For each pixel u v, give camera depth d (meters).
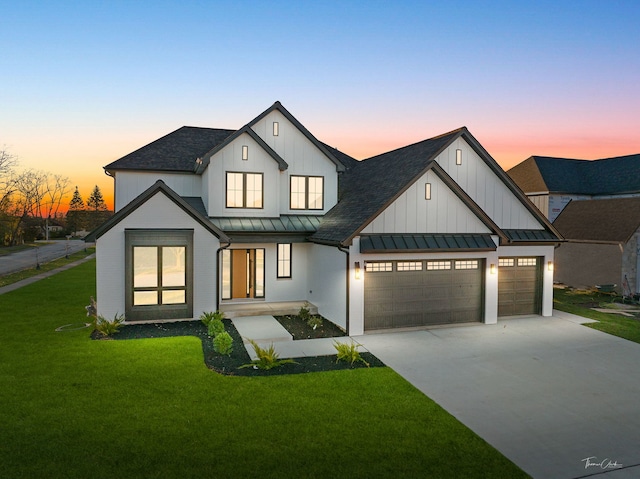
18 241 74.25
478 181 17.17
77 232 100.94
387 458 6.62
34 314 16.56
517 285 17.17
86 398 8.55
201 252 15.47
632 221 23.12
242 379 9.82
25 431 7.18
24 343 12.41
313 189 19.23
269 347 12.62
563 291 24.48
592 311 18.59
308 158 19.12
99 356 11.23
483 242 15.72
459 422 7.98
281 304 17.45
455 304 15.83
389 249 14.27
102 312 14.61
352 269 14.25
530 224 17.73
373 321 14.77
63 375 9.80
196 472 6.12
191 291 15.37
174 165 18.81
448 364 11.39
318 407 8.39
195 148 20.22
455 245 15.23
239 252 18.17
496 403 8.93
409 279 15.18
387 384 9.74
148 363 10.72
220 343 11.54
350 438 7.21
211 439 7.05
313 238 17.00
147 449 6.70
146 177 18.62
